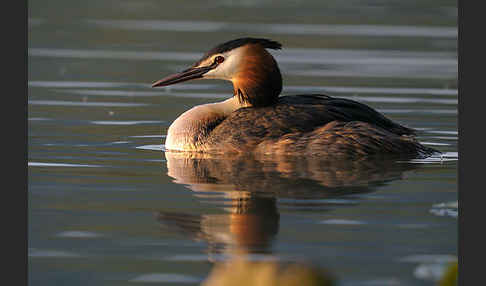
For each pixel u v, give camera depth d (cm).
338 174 1432
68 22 3209
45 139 1689
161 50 2738
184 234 1132
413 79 2377
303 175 1420
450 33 3095
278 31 3069
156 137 1741
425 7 3625
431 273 994
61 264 1036
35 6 3509
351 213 1216
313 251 1063
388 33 3078
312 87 2248
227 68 1678
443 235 1123
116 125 1838
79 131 1770
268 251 1064
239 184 1366
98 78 2358
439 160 1541
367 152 1553
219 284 809
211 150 1609
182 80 1702
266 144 1581
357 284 966
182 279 991
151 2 3675
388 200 1277
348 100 1662
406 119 1902
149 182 1380
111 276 1001
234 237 1116
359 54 2727
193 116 1652
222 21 3256
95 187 1348
